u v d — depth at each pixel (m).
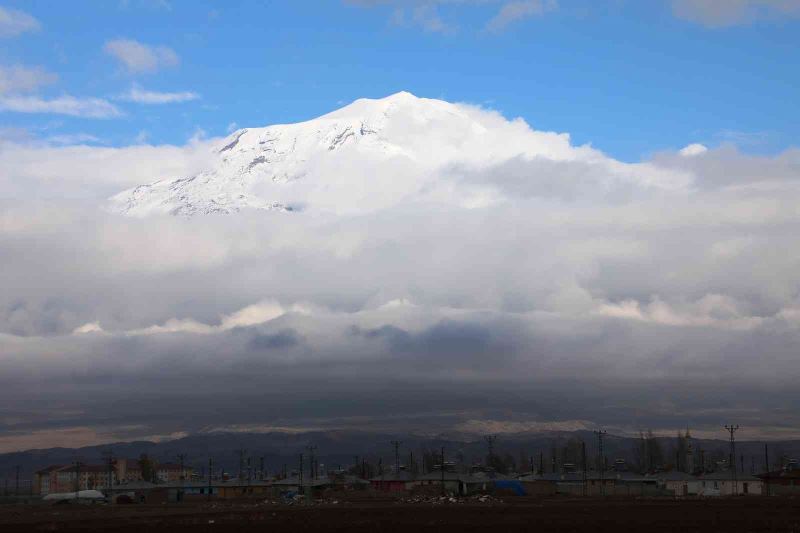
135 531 133.75
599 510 173.88
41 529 141.38
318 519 155.62
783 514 154.00
